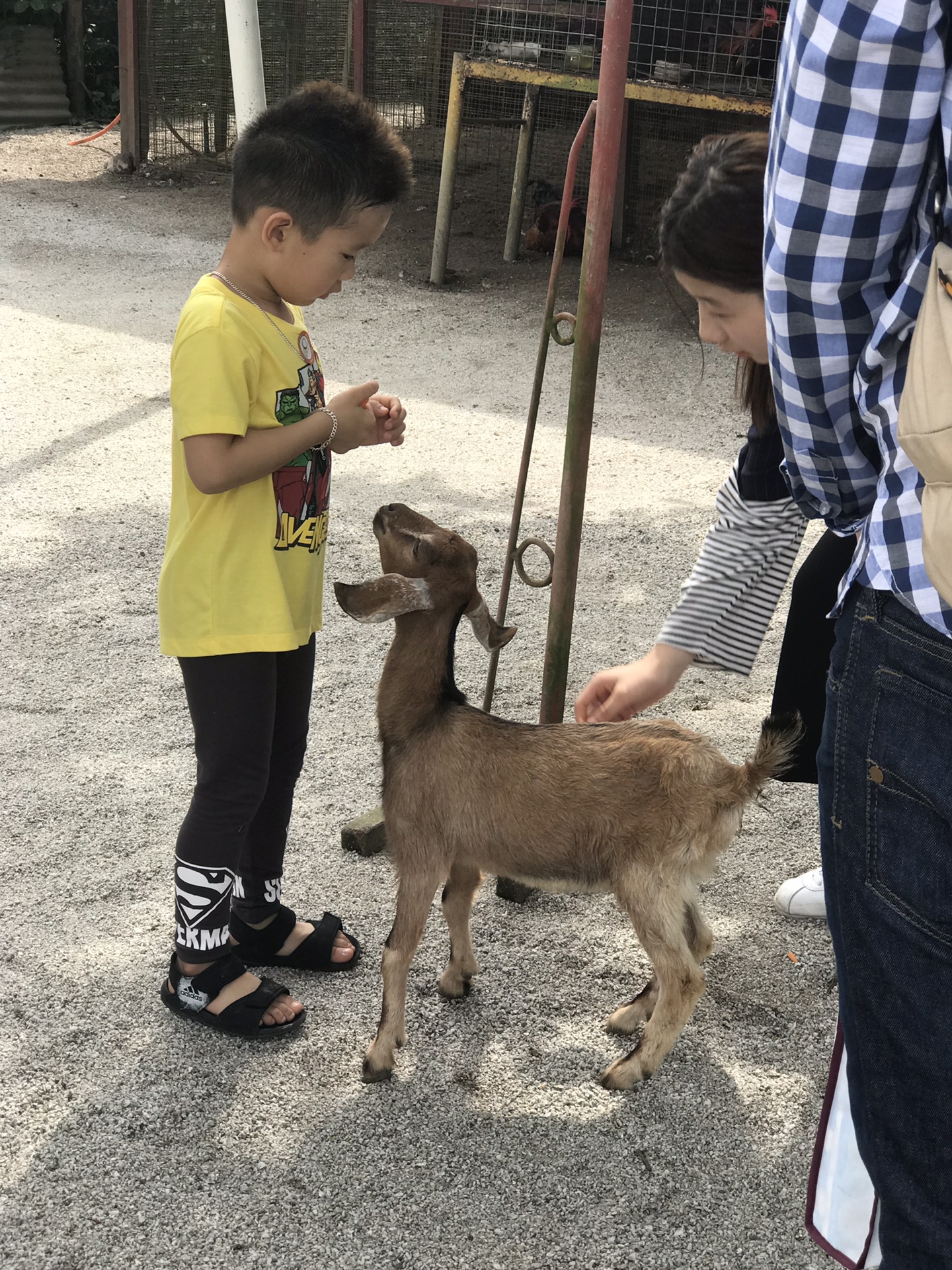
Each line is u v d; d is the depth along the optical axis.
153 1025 2.63
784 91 1.36
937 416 1.25
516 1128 2.39
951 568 1.26
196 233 9.92
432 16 10.32
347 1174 2.27
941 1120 1.48
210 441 2.23
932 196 1.33
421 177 11.11
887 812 1.45
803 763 2.72
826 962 2.91
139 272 8.84
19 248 9.23
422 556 2.47
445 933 2.98
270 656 2.44
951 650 1.36
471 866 2.56
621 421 6.79
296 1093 2.46
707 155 1.76
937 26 1.23
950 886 1.41
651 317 8.77
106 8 14.05
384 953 2.50
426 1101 2.45
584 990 2.79
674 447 6.43
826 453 1.54
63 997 2.69
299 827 3.33
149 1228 2.14
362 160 2.27
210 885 2.51
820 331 1.42
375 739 3.74
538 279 9.50
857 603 1.48
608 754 2.45
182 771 3.54
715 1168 2.31
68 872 3.09
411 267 9.67
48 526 5.09
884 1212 1.55
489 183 11.07
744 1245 2.15
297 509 2.43
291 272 2.33
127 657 4.15
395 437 2.54
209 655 2.37
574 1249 2.13
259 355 2.31
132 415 6.33
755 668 4.34
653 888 2.41
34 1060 2.51
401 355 7.68
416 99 10.79
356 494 5.58
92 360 7.09
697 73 8.49
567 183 2.79
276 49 10.70
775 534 2.42
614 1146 2.35
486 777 2.46
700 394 7.27
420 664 2.52
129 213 10.40
